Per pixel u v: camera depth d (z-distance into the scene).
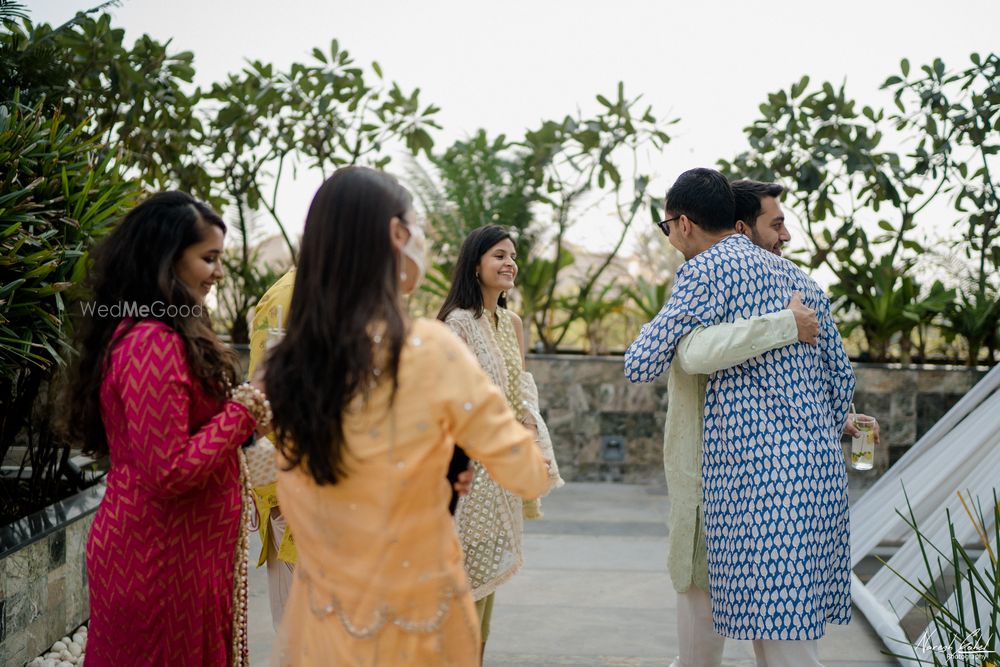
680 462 2.68
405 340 1.51
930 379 5.98
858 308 6.34
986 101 5.89
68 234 3.21
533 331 7.42
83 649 3.12
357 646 1.53
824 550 2.45
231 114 5.97
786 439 2.44
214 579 2.00
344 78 6.18
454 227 6.54
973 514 3.36
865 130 6.05
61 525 3.12
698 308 2.51
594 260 7.34
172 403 1.81
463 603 1.58
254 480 2.12
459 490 1.73
